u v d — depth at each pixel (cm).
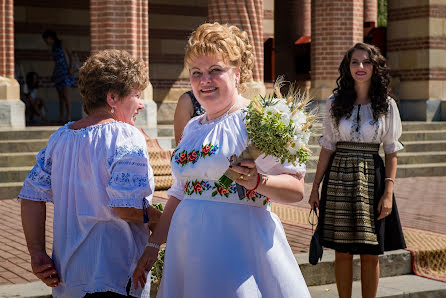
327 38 1414
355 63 439
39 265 289
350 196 438
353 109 443
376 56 438
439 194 998
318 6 1420
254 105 279
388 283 541
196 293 277
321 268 534
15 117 1119
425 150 1323
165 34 1581
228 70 290
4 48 1124
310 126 286
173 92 1590
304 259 537
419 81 1570
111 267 280
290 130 270
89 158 282
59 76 1439
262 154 284
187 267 282
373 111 438
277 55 1988
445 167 1266
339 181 441
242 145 282
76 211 285
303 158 278
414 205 884
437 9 1552
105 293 278
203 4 1622
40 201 297
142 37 1176
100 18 1160
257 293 277
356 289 523
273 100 280
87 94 293
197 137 294
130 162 278
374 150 444
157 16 1571
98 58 291
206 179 288
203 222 282
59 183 289
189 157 291
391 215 448
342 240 436
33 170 296
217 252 277
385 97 440
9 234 653
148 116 1188
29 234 294
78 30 1609
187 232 285
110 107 293
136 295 287
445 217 789
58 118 1608
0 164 977
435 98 1562
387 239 447
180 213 291
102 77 288
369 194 436
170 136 1204
